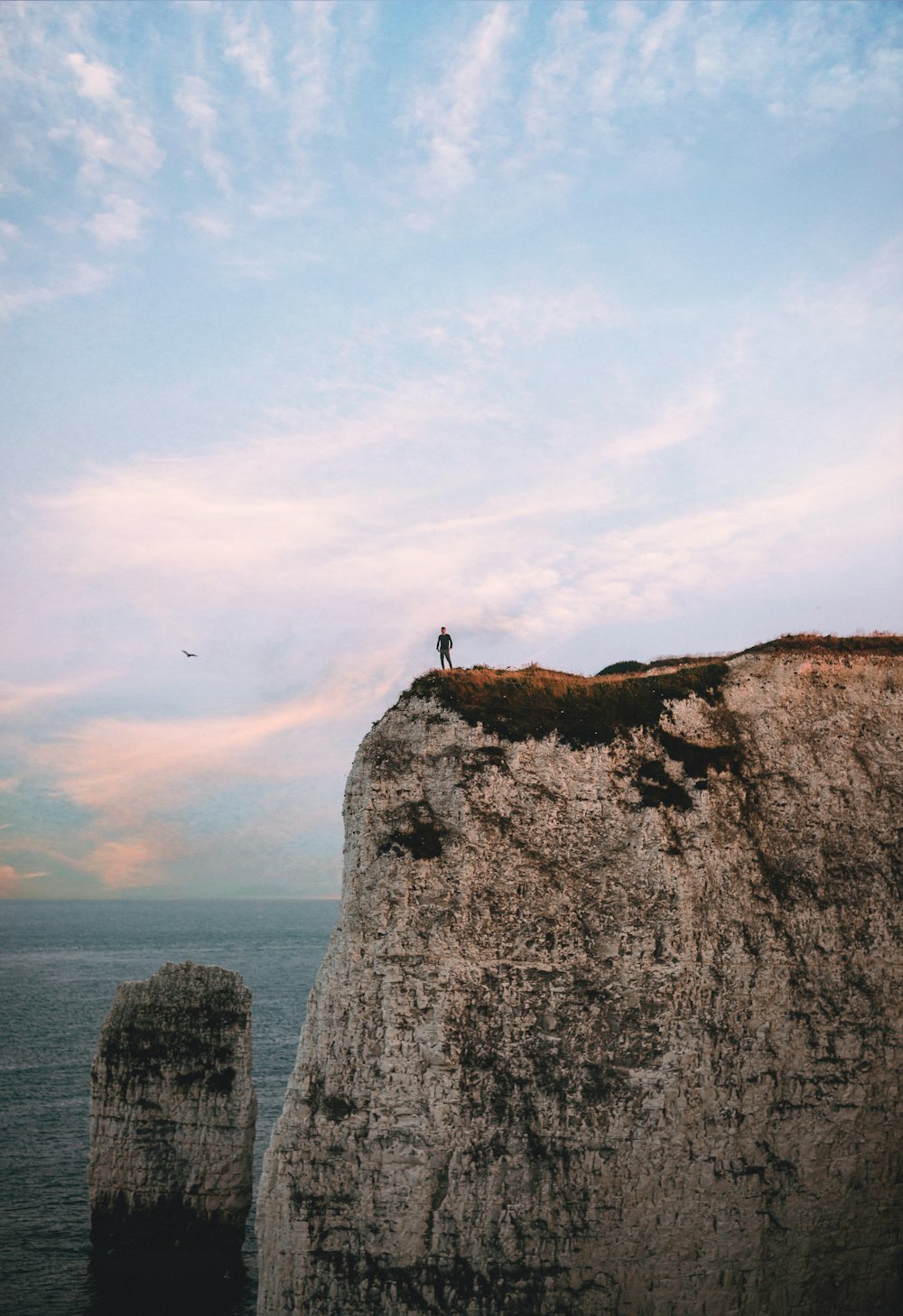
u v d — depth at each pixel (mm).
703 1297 32062
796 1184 33000
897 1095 34188
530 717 38656
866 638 43625
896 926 35875
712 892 35438
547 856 35969
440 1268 31562
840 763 39156
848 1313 33219
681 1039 33188
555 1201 31969
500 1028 33281
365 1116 32406
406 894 34625
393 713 38906
